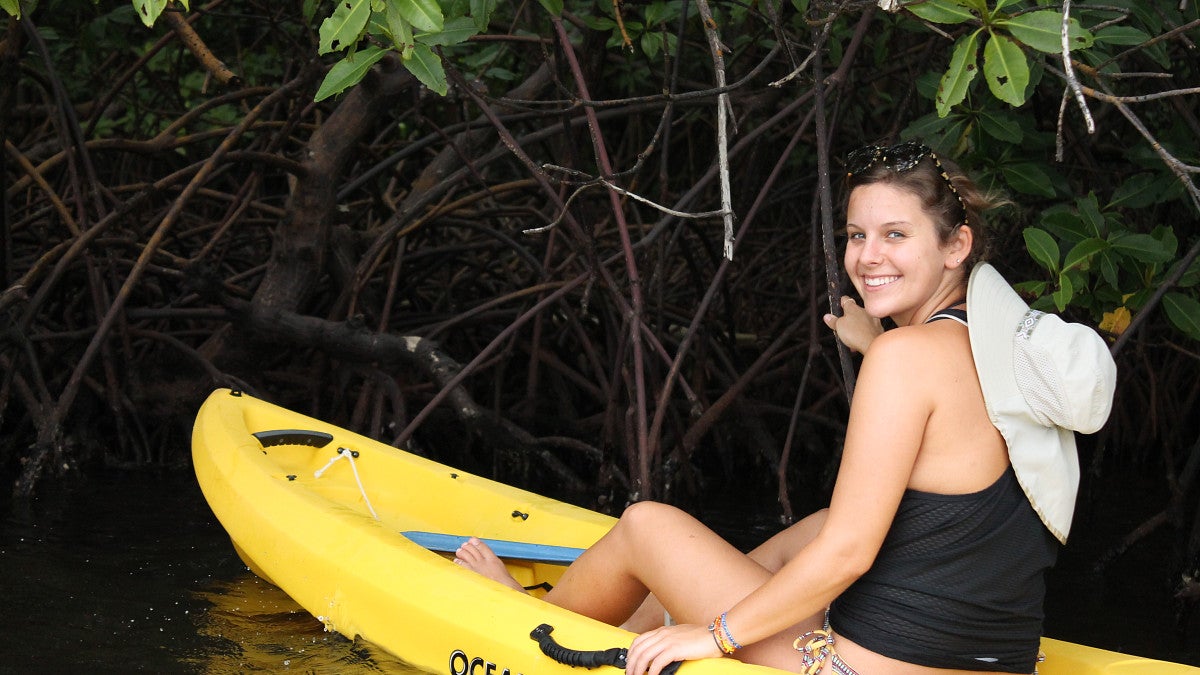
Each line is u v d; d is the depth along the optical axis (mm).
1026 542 1984
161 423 5527
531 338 6043
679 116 7020
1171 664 2201
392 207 6309
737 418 5797
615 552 2365
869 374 1954
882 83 6270
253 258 6641
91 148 5285
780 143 6801
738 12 4820
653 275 5922
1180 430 6137
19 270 5918
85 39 5551
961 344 1976
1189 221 4949
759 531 4586
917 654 1973
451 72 3629
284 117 6148
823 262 5207
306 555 2961
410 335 5621
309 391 5793
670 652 2066
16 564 3580
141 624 3020
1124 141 5324
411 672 2619
